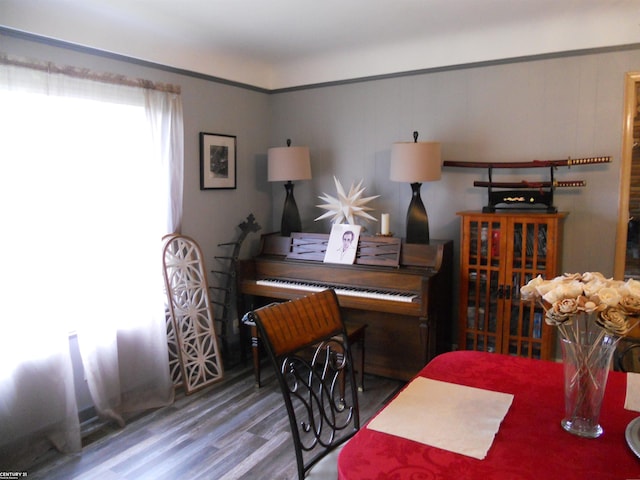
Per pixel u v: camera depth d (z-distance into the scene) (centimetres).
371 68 352
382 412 137
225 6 259
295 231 373
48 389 237
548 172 307
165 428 260
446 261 310
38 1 232
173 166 305
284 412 277
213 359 331
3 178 221
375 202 366
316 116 384
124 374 281
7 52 228
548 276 275
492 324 298
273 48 338
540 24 291
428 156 301
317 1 254
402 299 282
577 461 111
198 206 341
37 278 232
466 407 139
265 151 404
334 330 169
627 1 259
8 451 226
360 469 109
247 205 387
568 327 121
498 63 312
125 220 275
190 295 308
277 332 147
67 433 236
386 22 288
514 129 313
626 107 281
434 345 294
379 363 325
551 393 148
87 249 254
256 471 221
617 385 154
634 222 288
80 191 251
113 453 237
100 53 268
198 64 330
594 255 299
